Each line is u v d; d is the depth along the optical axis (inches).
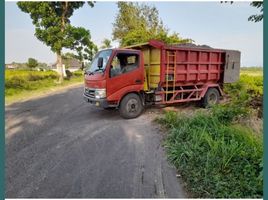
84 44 884.0
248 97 363.3
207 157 154.6
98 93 269.3
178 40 664.4
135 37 773.3
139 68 288.5
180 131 205.0
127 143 205.9
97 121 281.0
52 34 775.7
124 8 1040.2
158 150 189.3
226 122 235.1
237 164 150.4
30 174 152.9
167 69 299.1
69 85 768.3
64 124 269.6
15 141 213.6
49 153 185.9
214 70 355.6
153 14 1041.5
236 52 375.9
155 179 144.9
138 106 294.5
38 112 335.9
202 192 129.0
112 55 269.3
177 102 350.3
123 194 130.2
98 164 166.1
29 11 742.5
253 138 182.4
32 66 1700.3
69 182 142.9
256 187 128.0
